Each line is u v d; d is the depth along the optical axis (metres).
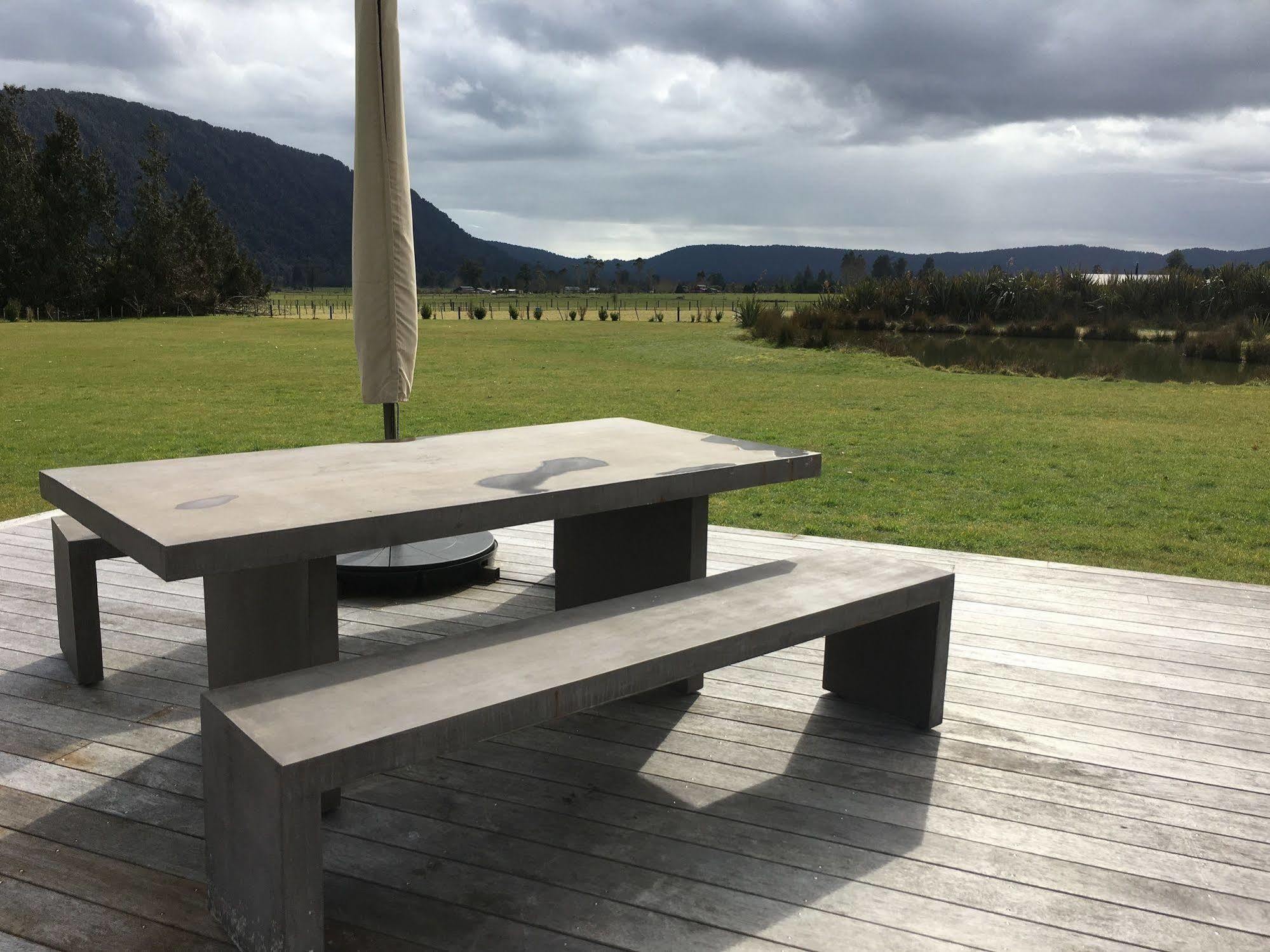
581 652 1.87
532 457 2.71
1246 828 2.15
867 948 1.70
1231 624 3.53
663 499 2.44
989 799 2.26
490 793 2.24
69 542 2.72
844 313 25.83
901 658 2.64
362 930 1.72
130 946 1.67
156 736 2.52
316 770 1.42
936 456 8.92
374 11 2.99
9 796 2.20
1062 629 3.45
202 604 3.58
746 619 2.11
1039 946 1.72
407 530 1.99
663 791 2.27
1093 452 9.20
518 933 1.72
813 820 2.14
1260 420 11.58
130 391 13.48
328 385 14.37
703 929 1.74
